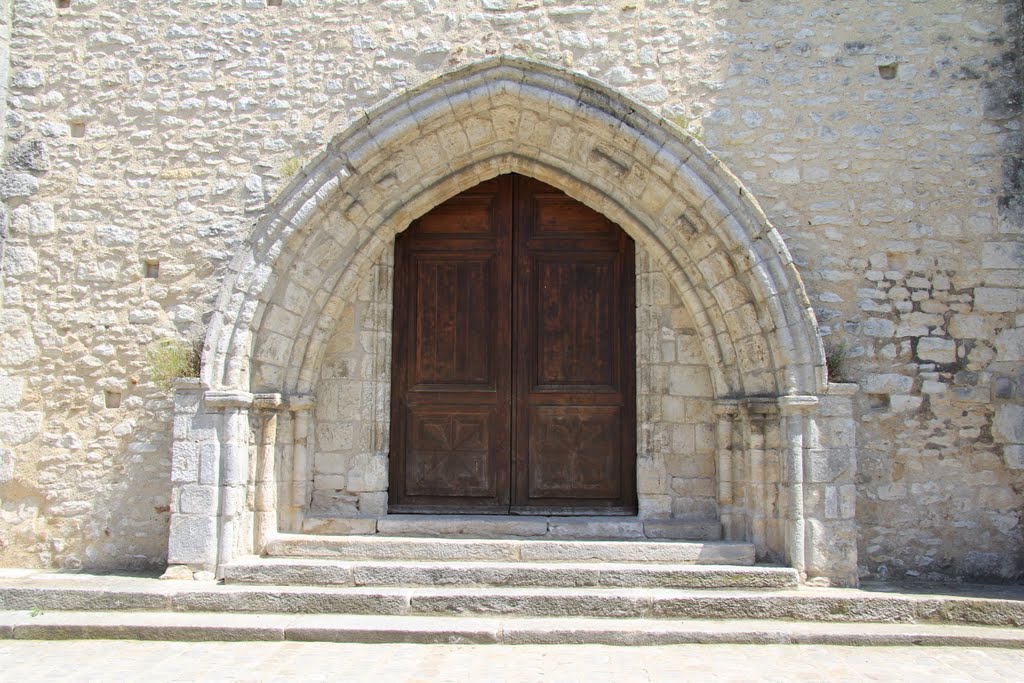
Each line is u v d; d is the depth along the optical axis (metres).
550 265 8.19
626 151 7.35
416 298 8.20
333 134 7.47
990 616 6.27
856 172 7.37
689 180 7.12
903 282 7.28
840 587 6.73
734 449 7.41
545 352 8.12
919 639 6.04
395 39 7.57
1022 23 7.37
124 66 7.64
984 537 7.08
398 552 7.07
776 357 7.06
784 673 5.38
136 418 7.34
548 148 7.61
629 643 6.01
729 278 7.25
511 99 7.30
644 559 6.98
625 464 7.97
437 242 8.22
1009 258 7.25
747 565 6.94
